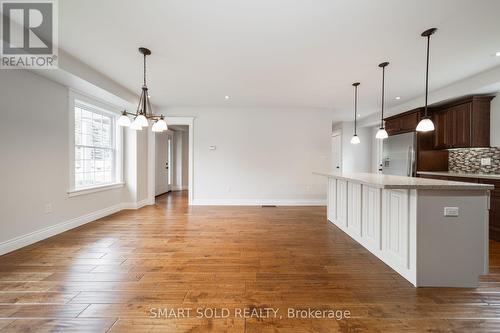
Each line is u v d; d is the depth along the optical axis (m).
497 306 1.85
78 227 3.95
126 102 4.63
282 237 3.50
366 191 3.06
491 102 3.90
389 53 2.98
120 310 1.78
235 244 3.19
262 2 2.04
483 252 2.11
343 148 7.83
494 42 2.69
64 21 2.35
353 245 3.18
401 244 2.35
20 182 2.96
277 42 2.73
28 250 2.91
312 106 5.89
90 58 3.17
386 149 5.85
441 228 2.13
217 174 6.05
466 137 4.09
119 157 5.18
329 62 3.26
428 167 4.80
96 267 2.47
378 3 2.04
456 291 2.06
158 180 7.75
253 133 6.05
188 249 3.00
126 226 4.03
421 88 4.36
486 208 2.12
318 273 2.39
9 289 2.04
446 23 2.32
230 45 2.80
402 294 2.02
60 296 1.94
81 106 4.18
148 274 2.34
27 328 1.58
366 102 5.44
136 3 2.06
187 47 2.86
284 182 6.10
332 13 2.19
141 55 3.07
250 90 4.58
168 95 4.96
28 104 3.05
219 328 1.60
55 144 3.48
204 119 6.00
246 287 2.12
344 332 1.57
